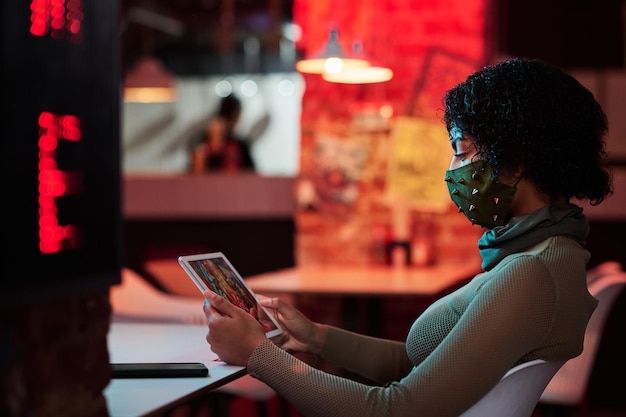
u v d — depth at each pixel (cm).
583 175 172
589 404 496
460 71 466
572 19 669
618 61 666
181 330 229
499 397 160
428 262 461
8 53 108
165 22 955
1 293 105
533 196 174
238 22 957
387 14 473
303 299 474
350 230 475
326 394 161
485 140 172
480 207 176
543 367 161
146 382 152
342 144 477
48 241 115
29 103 112
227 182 568
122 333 222
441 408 156
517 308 158
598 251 513
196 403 373
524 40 671
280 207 561
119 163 135
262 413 367
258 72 1043
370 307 394
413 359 187
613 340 510
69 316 121
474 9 465
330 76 452
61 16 120
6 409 108
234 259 574
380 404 158
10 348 109
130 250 591
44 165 115
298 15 484
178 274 490
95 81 128
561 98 171
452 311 179
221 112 785
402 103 471
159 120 1063
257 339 168
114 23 133
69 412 119
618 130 583
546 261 163
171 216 578
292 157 1038
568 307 161
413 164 468
